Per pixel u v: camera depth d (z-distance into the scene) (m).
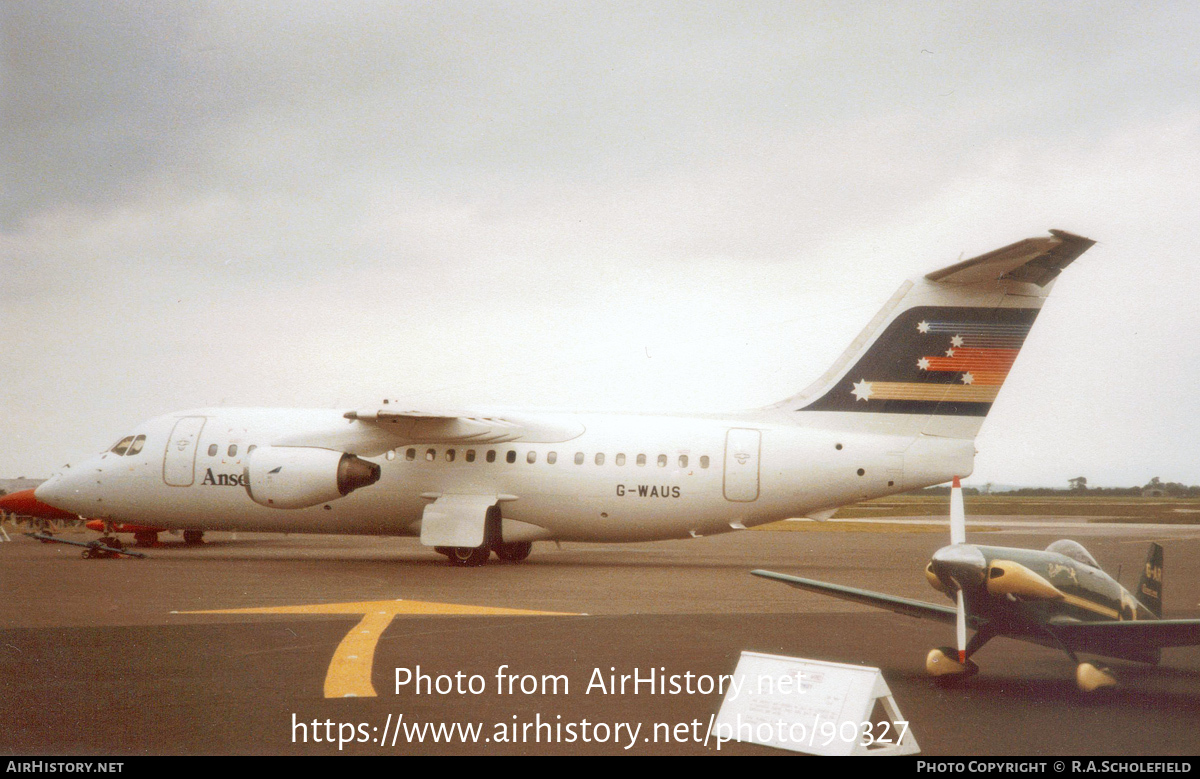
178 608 14.49
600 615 13.97
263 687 9.05
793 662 7.48
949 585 9.46
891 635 12.34
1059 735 7.52
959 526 9.62
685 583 18.70
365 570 20.97
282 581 18.48
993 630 9.64
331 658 10.45
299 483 21.36
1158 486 173.38
